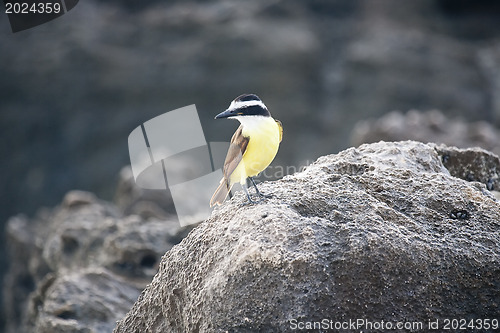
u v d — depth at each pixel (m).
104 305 10.27
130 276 12.45
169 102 35.50
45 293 11.77
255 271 5.57
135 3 40.56
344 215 5.99
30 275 20.00
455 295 5.73
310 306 5.48
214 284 5.73
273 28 36.16
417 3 38.12
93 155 35.75
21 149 36.25
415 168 7.36
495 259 5.84
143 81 35.88
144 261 12.64
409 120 19.20
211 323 5.70
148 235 12.90
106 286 10.73
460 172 8.46
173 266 6.42
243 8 37.47
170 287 6.36
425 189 6.51
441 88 33.91
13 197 35.94
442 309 5.69
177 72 35.59
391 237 5.75
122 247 12.60
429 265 5.73
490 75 34.38
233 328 5.59
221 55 35.38
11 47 36.97
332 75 34.88
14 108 36.47
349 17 37.91
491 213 6.28
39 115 36.28
